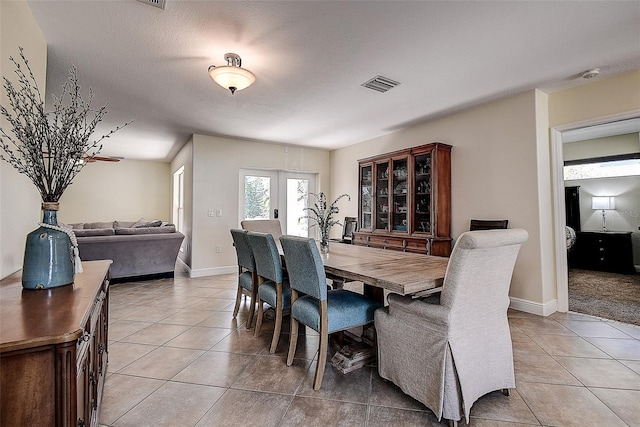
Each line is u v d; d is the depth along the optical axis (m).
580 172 5.99
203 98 3.45
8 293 1.24
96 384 1.42
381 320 1.90
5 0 1.56
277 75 2.87
